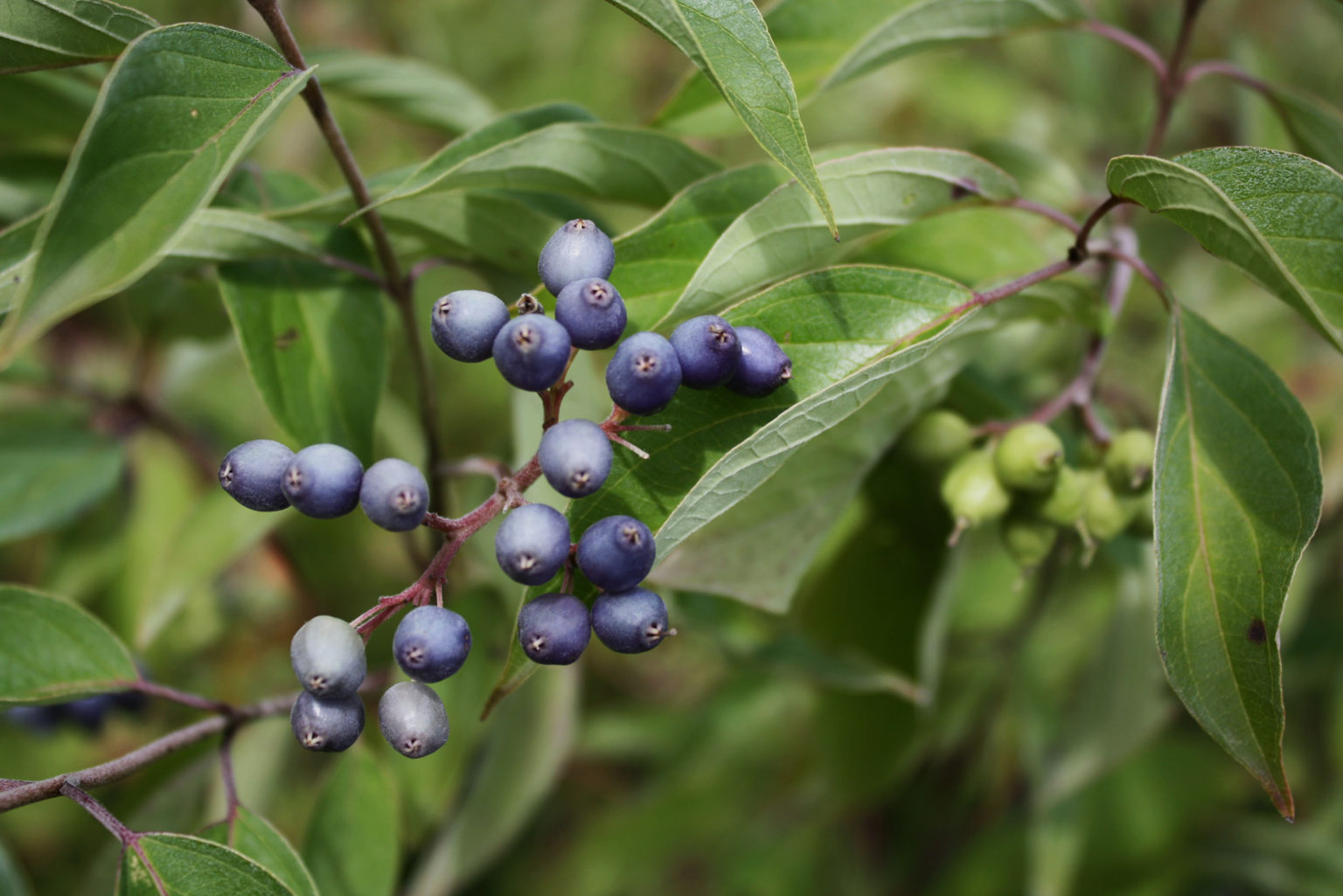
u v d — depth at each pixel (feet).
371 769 0.92
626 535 0.67
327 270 0.87
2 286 0.77
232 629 1.37
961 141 1.79
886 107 1.71
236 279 0.85
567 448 0.66
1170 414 0.76
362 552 1.30
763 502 0.84
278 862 0.81
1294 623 1.20
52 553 1.21
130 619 1.22
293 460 0.68
